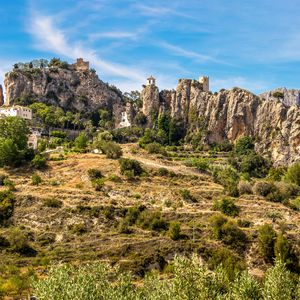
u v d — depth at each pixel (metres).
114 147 175.88
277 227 125.56
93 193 137.00
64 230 118.56
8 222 120.69
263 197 147.62
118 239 112.88
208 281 61.03
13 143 167.00
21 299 74.69
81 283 56.53
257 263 109.69
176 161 190.62
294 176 183.75
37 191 136.88
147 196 140.88
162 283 65.62
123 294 59.00
